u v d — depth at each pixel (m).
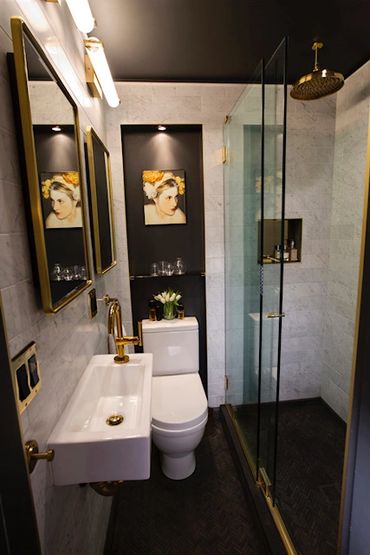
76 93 1.19
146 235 2.16
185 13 1.34
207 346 2.26
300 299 2.26
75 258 1.03
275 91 1.27
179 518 1.51
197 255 2.21
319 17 1.40
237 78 1.96
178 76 1.92
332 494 1.57
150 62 1.75
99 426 1.11
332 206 2.16
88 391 1.13
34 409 0.72
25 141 0.67
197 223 2.18
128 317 2.15
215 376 2.30
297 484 1.64
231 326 2.13
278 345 1.38
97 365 1.28
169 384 1.92
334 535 1.35
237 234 1.91
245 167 1.70
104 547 1.34
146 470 0.88
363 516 0.83
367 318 0.78
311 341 2.31
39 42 0.81
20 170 0.69
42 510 0.74
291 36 1.54
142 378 1.25
